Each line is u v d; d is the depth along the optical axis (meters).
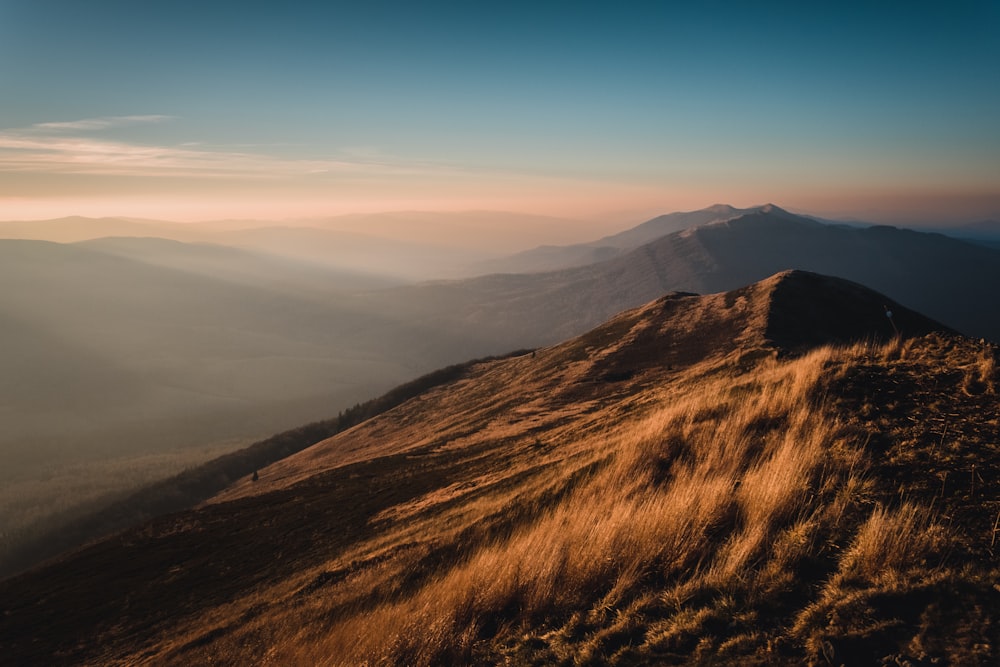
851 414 9.42
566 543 7.73
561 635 5.78
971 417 8.30
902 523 5.70
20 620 37.31
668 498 8.21
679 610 5.49
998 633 4.13
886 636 4.37
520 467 25.94
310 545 35.44
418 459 59.94
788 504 6.88
